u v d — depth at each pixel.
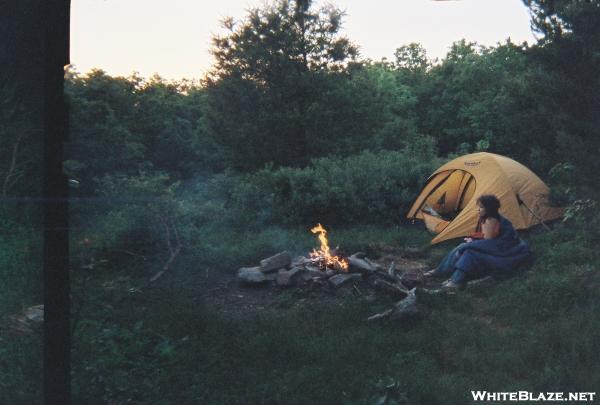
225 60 20.77
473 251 7.40
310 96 20.11
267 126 19.73
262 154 19.61
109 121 19.72
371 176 13.08
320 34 20.61
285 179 12.91
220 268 7.86
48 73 2.50
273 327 5.28
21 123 4.13
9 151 4.30
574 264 7.23
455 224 10.18
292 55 20.25
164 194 9.16
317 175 13.06
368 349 4.69
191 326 5.22
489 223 7.59
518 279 7.04
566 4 10.03
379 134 23.28
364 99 21.38
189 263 7.73
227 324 5.32
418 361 4.46
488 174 10.59
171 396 3.78
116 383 3.83
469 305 6.24
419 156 20.00
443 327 5.31
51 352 2.66
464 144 31.70
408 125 26.09
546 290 6.29
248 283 7.11
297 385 3.95
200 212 10.68
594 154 9.14
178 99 30.00
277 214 12.38
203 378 4.09
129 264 7.45
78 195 10.67
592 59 9.77
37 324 4.56
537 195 10.21
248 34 20.48
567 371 4.11
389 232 11.34
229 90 20.14
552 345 4.71
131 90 26.88
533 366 4.39
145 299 6.06
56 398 2.67
